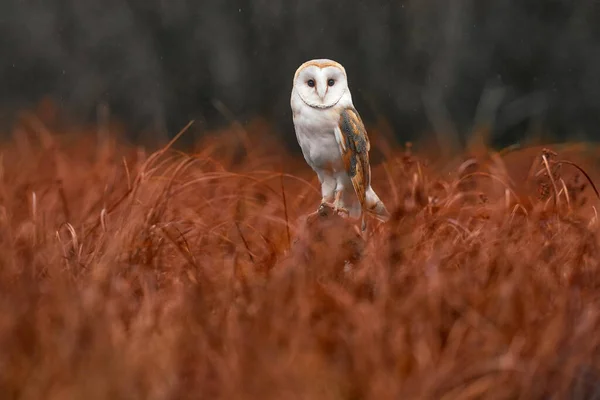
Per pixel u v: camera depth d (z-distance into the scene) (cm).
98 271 895
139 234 1000
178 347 722
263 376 686
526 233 991
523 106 2944
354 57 3042
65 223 1048
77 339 711
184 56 3133
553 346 748
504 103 2978
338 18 3045
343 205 978
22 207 1160
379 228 984
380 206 968
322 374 703
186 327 752
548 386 731
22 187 1208
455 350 739
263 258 980
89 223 1068
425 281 841
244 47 3069
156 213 1045
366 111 3016
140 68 3183
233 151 1680
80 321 735
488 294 820
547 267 901
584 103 2970
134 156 1534
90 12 3319
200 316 770
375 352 723
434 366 727
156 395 667
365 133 945
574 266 909
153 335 746
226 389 678
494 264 891
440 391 709
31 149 1733
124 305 813
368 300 831
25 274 848
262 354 706
